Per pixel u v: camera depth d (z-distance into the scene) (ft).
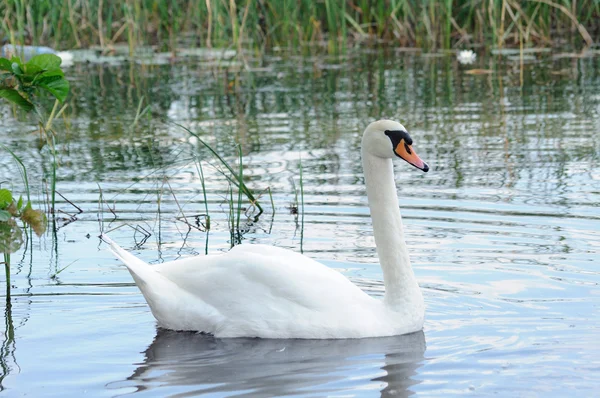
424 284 35.91
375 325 31.42
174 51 98.99
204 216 46.24
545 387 26.68
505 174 51.21
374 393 26.50
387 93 76.23
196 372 28.37
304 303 31.42
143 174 53.78
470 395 26.30
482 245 39.86
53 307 34.40
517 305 33.55
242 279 31.81
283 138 61.16
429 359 29.07
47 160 57.26
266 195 48.85
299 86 80.74
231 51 99.50
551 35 104.88
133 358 29.68
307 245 40.81
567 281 35.55
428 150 57.31
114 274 38.19
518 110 68.28
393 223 32.37
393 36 105.19
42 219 34.81
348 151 57.36
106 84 84.12
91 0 100.12
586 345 29.73
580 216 43.27
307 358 29.40
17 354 30.07
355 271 37.42
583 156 54.60
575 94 73.77
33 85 36.63
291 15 101.40
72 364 29.22
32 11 96.73
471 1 100.27
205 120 67.67
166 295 32.14
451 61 91.50
